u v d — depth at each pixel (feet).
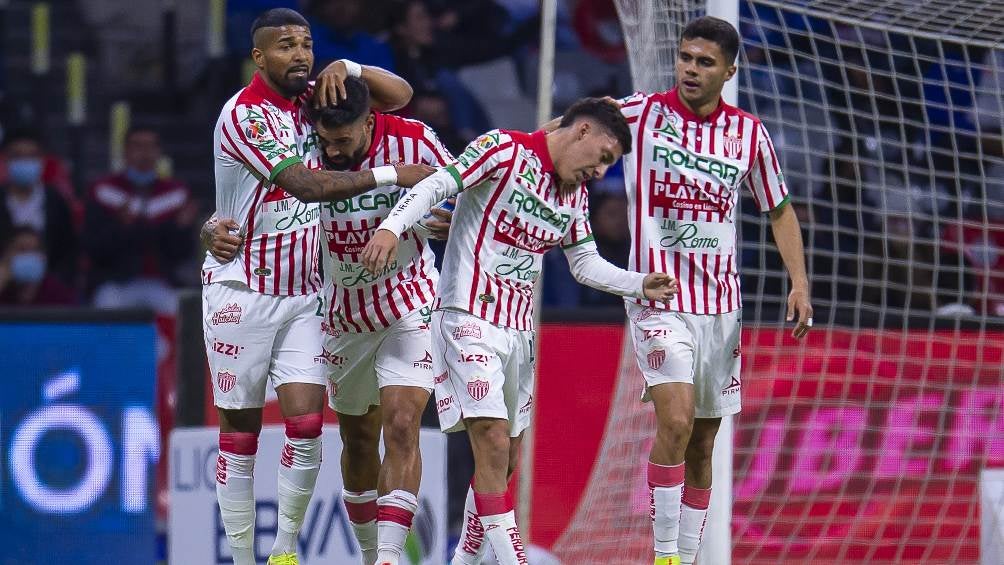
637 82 71.61
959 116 107.04
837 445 82.17
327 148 54.13
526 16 119.24
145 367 84.12
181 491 67.56
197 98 124.88
